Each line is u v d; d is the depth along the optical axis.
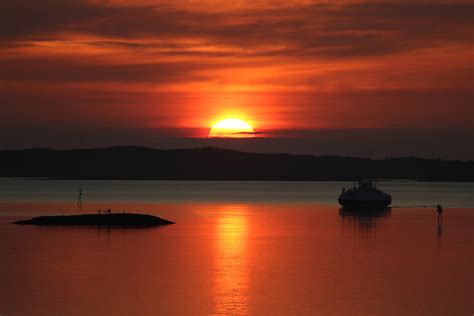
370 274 119.38
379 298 100.25
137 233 185.75
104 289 105.19
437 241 173.50
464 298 100.44
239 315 90.25
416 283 111.31
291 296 100.81
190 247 155.50
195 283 110.19
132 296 100.50
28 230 190.12
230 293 102.81
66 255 140.12
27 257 136.88
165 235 181.88
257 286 108.12
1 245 155.50
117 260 133.62
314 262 133.12
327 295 101.81
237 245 160.88
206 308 93.50
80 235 178.25
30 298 99.00
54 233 182.75
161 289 105.44
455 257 141.50
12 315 89.88
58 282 110.56
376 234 192.62
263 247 157.38
